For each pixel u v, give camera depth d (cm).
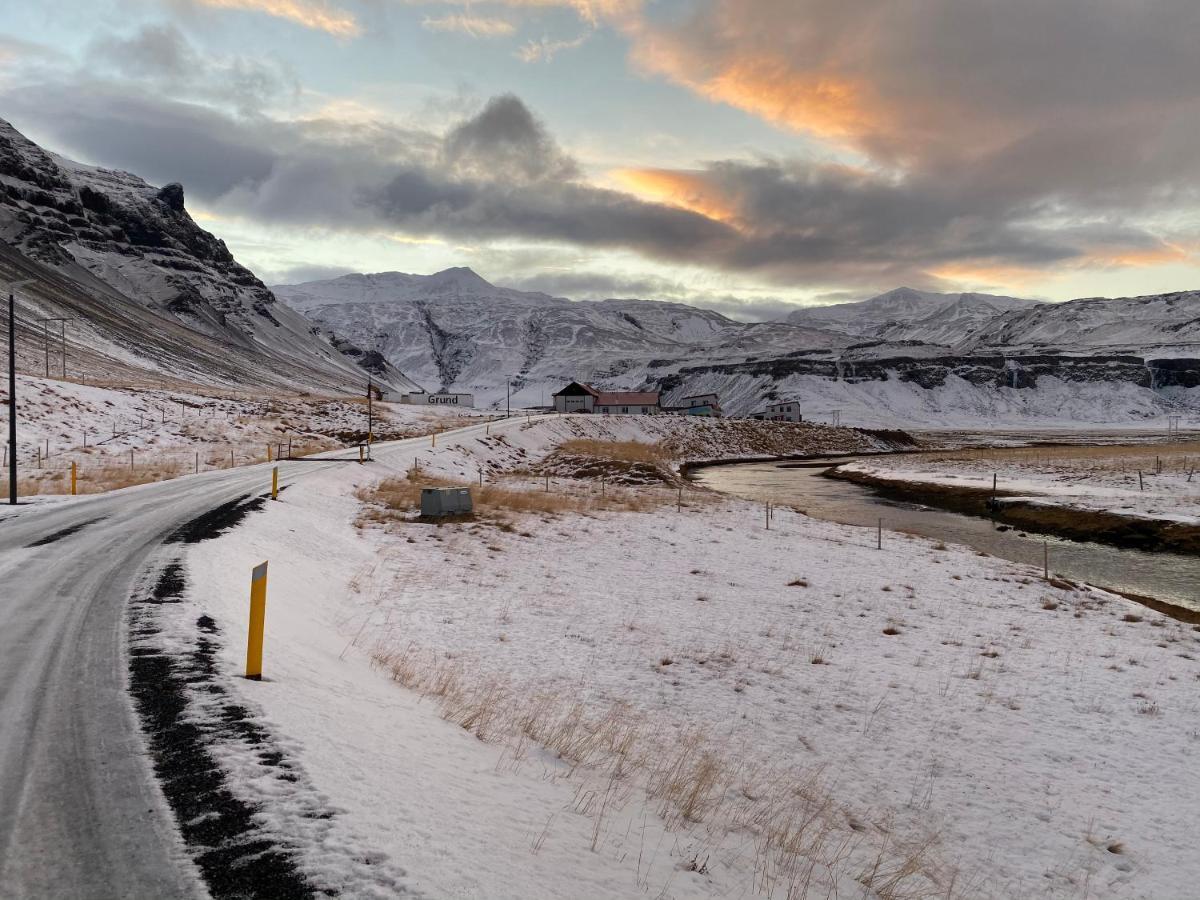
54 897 399
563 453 7450
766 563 2512
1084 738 1184
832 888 669
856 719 1219
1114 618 1966
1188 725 1249
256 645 824
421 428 8181
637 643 1559
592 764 868
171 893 407
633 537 2922
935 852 823
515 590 1958
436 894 434
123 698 712
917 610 1959
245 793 530
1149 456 7419
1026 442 14375
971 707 1295
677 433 11038
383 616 1572
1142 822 934
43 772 551
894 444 13312
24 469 3372
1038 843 870
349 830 496
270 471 3756
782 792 917
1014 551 3198
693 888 567
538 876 500
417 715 875
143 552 1541
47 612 1040
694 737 1078
